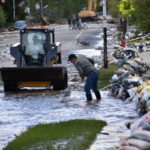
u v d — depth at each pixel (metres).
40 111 27.39
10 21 166.00
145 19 45.12
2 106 29.89
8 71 36.62
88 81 30.45
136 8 45.53
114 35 101.44
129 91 29.27
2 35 120.56
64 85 37.72
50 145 17.27
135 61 39.06
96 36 105.88
